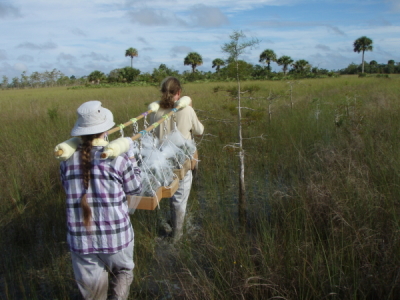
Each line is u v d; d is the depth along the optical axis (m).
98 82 58.94
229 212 4.09
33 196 4.45
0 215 3.99
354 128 5.82
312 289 2.45
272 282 2.54
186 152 3.46
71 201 2.13
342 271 2.57
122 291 2.31
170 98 3.58
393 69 67.19
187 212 4.19
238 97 4.08
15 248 3.51
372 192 3.54
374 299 2.50
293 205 3.81
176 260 3.23
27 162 5.53
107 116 2.20
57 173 5.16
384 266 2.53
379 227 3.04
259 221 3.71
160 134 3.58
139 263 3.16
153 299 2.74
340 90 16.95
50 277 3.00
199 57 62.66
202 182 5.22
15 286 2.96
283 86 19.75
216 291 2.65
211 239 3.37
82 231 2.13
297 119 8.38
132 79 53.31
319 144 5.63
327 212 3.43
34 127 8.99
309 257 2.83
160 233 3.86
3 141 7.23
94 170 2.08
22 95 29.03
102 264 2.30
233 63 4.00
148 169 2.74
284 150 6.14
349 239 2.95
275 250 2.96
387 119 7.21
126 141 2.11
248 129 7.52
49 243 3.55
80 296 2.84
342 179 4.01
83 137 2.13
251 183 5.05
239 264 2.90
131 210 2.56
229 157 5.97
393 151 4.80
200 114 8.65
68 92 31.69
